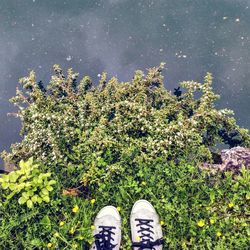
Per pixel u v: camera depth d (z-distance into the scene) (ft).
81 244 3.84
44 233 3.83
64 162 4.23
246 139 4.53
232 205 3.94
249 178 4.08
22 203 3.77
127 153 4.21
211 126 4.52
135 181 4.13
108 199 4.11
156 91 4.67
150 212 4.00
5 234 3.81
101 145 4.28
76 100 4.67
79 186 4.21
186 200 4.01
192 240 3.85
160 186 4.11
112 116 4.66
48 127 4.17
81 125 4.34
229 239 3.84
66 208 4.01
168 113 4.59
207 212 3.96
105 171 4.20
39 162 4.21
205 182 4.22
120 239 3.95
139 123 4.23
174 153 4.25
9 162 4.50
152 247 3.89
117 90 4.57
